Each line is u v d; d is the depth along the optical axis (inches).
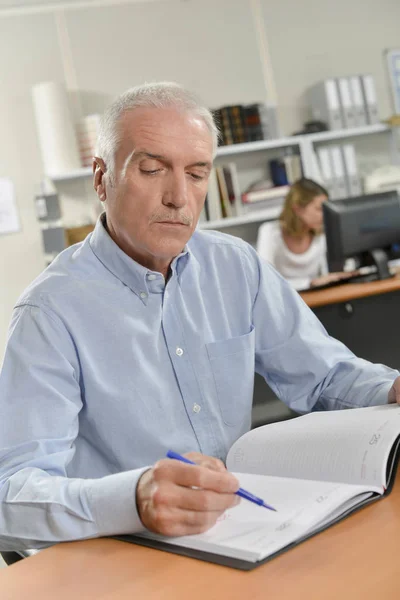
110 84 204.2
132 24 205.6
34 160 199.5
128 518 38.8
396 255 139.6
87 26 202.5
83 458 54.6
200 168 52.9
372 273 137.6
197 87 210.5
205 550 35.5
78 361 53.0
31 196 199.6
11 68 198.2
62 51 201.0
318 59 218.8
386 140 222.1
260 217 197.3
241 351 59.4
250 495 38.4
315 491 39.0
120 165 52.5
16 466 46.2
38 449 47.1
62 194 198.2
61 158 187.2
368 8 223.0
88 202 199.6
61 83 187.2
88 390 53.2
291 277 174.9
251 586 31.4
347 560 32.5
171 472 37.9
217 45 211.8
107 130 53.7
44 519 41.1
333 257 135.9
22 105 198.8
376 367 59.2
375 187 204.5
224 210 196.9
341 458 41.6
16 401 49.1
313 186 168.6
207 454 55.9
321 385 61.0
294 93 217.0
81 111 202.2
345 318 122.2
